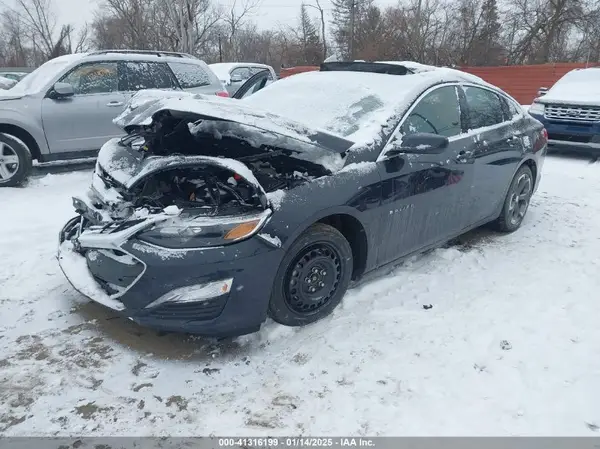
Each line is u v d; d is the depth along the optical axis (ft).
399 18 99.96
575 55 105.19
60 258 10.49
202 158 8.94
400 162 11.05
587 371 8.91
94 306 10.83
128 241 8.59
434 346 9.63
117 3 89.15
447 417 7.83
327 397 8.22
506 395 8.32
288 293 9.66
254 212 8.88
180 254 8.38
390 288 11.94
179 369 8.84
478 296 11.62
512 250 14.51
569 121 27.30
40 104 20.67
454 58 96.78
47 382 8.42
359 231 10.57
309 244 9.60
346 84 12.89
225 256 8.48
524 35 103.96
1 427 7.45
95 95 22.06
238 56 138.92
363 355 9.32
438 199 12.22
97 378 8.55
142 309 8.63
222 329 8.86
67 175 22.27
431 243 12.79
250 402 8.09
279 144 9.27
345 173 10.05
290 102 12.74
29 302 10.97
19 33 139.13
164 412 7.84
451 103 13.03
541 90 33.71
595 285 12.18
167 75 24.23
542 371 8.92
